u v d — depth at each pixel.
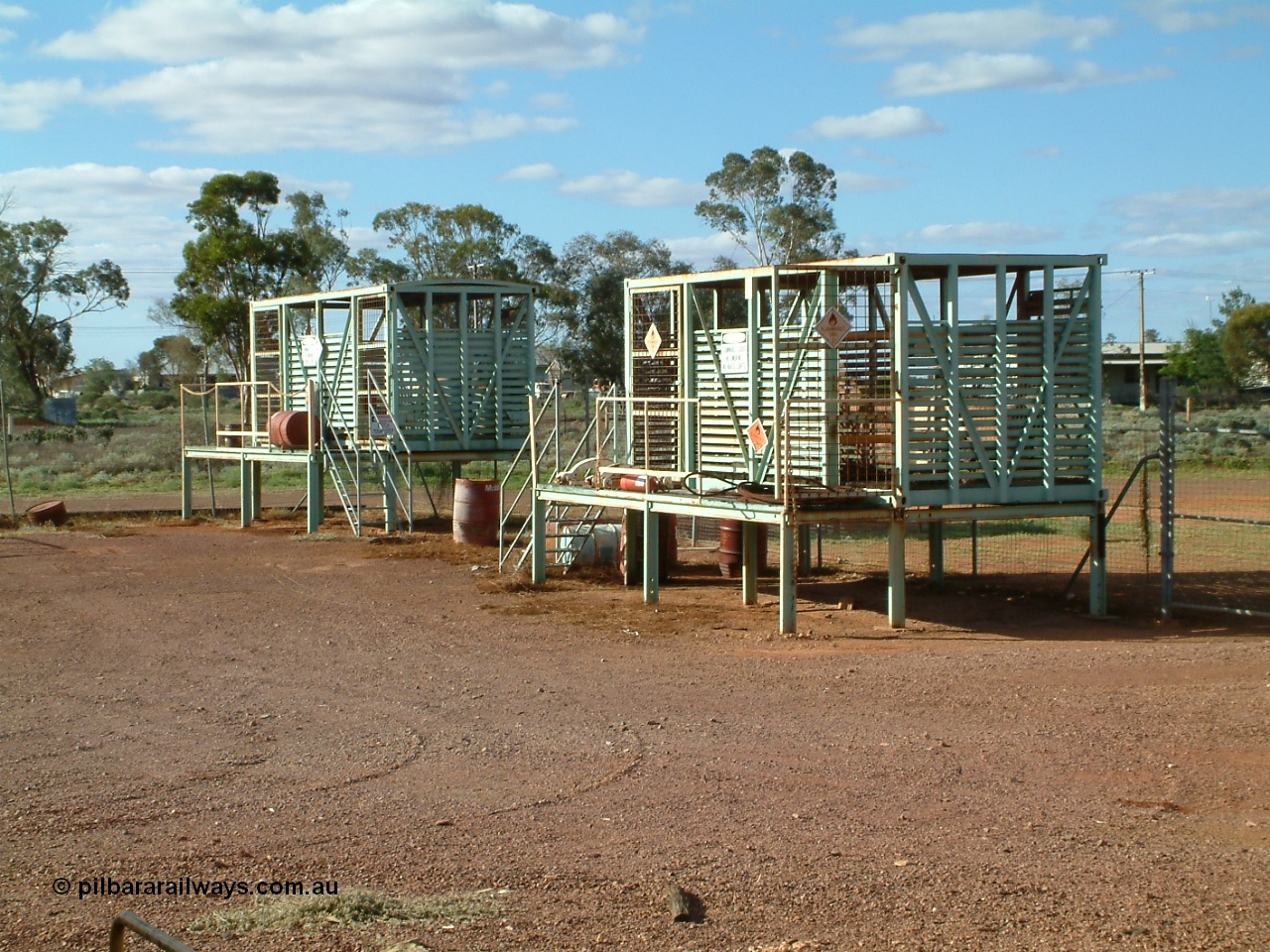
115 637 14.39
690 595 17.45
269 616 15.74
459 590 17.73
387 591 17.70
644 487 16.86
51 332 81.12
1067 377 15.34
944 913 6.05
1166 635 14.22
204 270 56.84
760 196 56.62
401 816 7.75
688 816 7.63
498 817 7.69
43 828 7.62
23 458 46.00
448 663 12.72
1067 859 6.80
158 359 132.75
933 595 17.25
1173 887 6.36
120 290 81.25
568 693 11.20
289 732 9.98
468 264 58.94
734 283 16.38
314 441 25.06
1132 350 94.75
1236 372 80.75
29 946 5.84
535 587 18.06
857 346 15.05
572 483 18.70
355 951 5.71
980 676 11.35
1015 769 8.54
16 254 77.69
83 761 9.20
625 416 20.03
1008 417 15.08
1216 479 34.25
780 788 8.16
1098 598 15.59
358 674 12.21
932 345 14.65
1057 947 5.66
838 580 18.80
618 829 7.42
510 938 5.83
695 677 11.79
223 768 8.95
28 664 12.84
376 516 28.31
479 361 25.75
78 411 87.38
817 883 6.48
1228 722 9.56
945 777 8.35
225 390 89.94
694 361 16.86
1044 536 23.98
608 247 60.22
